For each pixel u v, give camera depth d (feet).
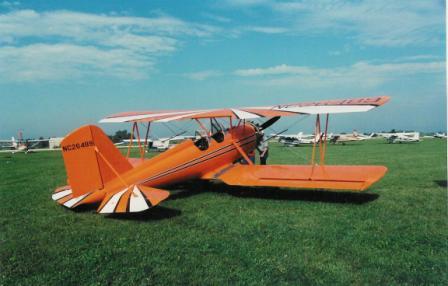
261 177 25.79
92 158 21.79
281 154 77.87
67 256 15.03
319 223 19.08
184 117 28.37
